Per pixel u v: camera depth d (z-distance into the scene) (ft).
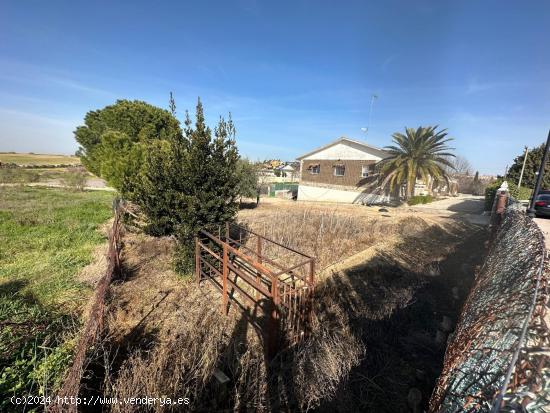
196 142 15.70
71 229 25.70
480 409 4.81
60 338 10.47
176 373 8.80
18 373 8.37
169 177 16.28
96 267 17.47
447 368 7.25
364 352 11.34
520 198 50.37
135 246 22.27
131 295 14.61
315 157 76.43
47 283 15.03
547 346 4.44
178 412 8.11
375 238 28.37
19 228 25.23
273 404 8.70
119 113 77.10
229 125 17.03
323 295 15.55
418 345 12.51
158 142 22.29
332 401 9.04
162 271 17.72
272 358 10.19
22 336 10.09
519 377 4.07
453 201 74.28
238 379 9.30
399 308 15.16
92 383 8.74
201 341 10.95
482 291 10.44
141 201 18.12
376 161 64.13
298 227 30.83
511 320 5.80
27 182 69.31
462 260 23.38
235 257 19.69
